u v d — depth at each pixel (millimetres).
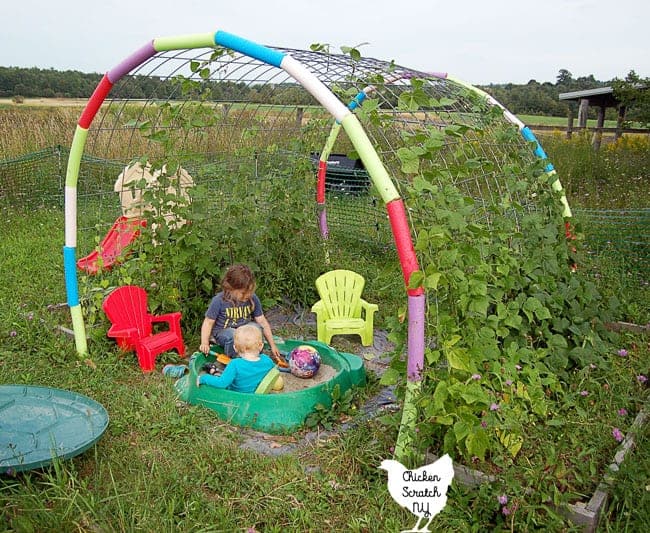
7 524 3020
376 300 6879
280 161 6797
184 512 3193
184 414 4309
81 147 5129
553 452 3285
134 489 3381
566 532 3045
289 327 6332
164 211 5758
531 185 5395
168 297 5738
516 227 5316
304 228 7074
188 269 5926
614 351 5098
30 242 8984
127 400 4430
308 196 7109
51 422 3838
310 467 3709
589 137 16906
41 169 12156
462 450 3449
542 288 4898
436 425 3490
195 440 3967
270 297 6637
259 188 6461
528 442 3496
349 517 3225
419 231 3488
